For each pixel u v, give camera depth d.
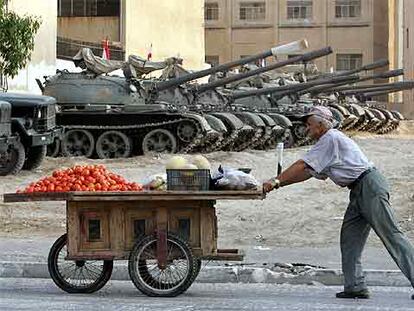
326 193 21.92
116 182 11.44
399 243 10.65
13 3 38.16
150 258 11.21
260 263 13.58
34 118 25.44
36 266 13.38
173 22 59.19
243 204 20.27
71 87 31.84
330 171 10.78
